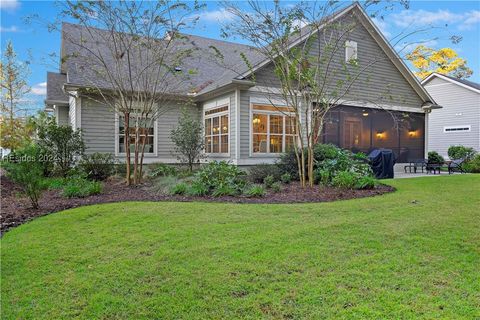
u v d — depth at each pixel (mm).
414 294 2627
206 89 11438
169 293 2705
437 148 21031
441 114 20859
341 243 3742
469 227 4277
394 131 14445
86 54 10992
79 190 7078
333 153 9125
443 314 2354
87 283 2900
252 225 4504
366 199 6391
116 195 7207
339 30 9656
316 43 10578
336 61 11734
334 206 5715
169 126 12016
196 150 10633
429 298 2568
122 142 11242
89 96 10625
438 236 3945
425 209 5379
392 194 7039
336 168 8633
